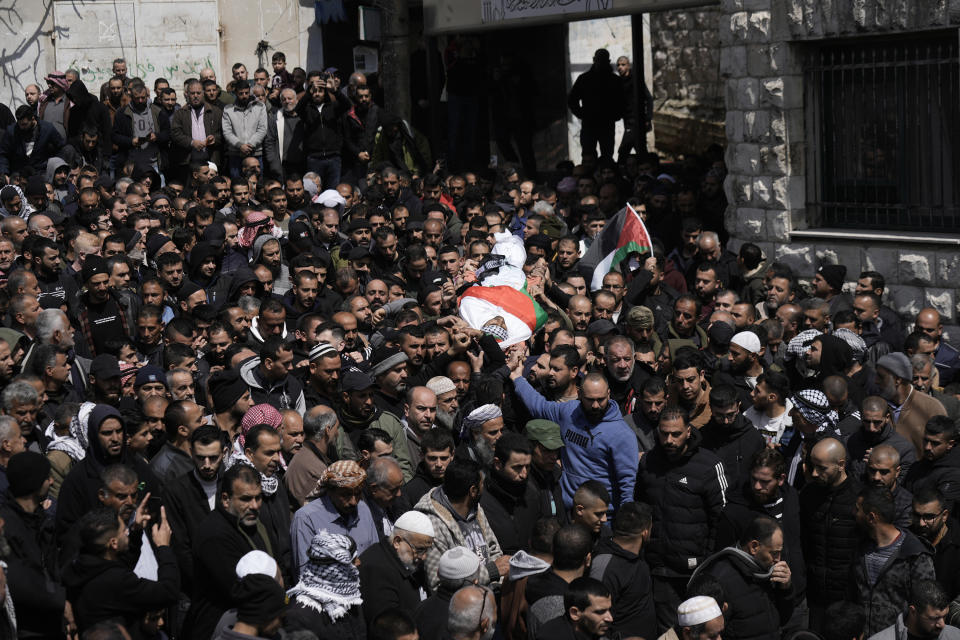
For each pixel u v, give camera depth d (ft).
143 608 20.44
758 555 22.17
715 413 26.00
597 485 22.99
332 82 58.13
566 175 60.59
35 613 20.98
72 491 23.16
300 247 41.83
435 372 29.99
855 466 26.84
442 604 20.11
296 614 19.54
